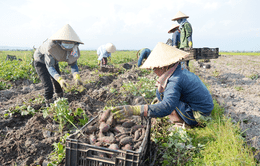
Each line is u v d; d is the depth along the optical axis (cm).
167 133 275
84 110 337
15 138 263
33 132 271
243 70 967
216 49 608
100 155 176
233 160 205
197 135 268
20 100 414
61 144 238
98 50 812
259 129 284
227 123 279
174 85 221
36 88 536
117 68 843
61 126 268
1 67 740
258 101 431
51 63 308
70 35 283
